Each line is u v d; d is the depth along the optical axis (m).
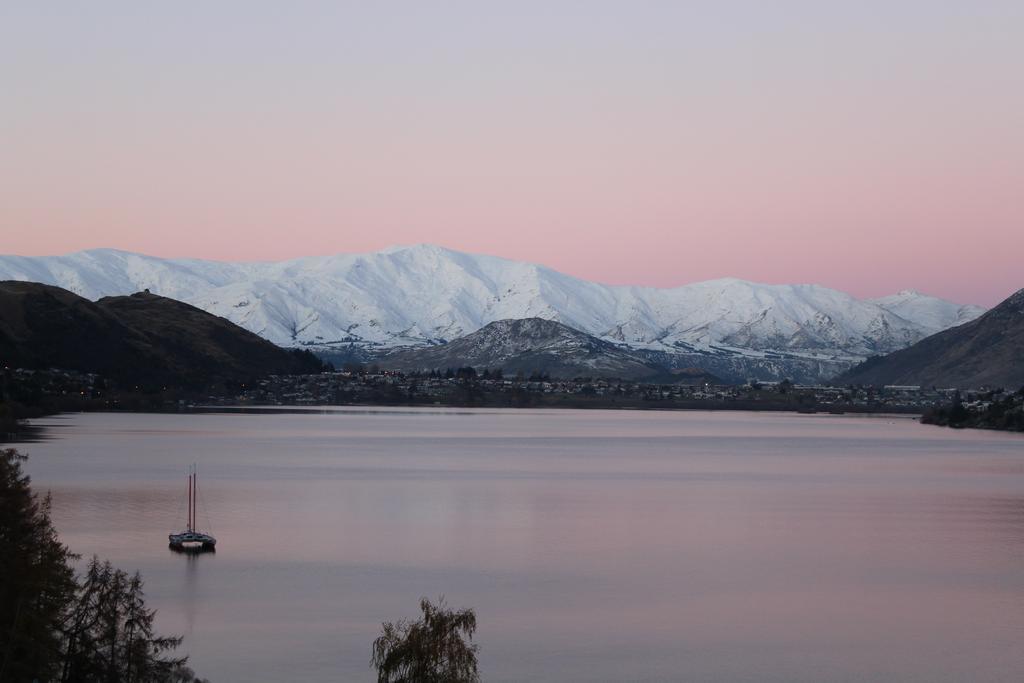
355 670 118.12
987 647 132.00
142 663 94.56
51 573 92.56
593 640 132.50
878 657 127.75
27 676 86.56
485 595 153.00
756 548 191.62
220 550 181.62
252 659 121.44
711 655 127.44
